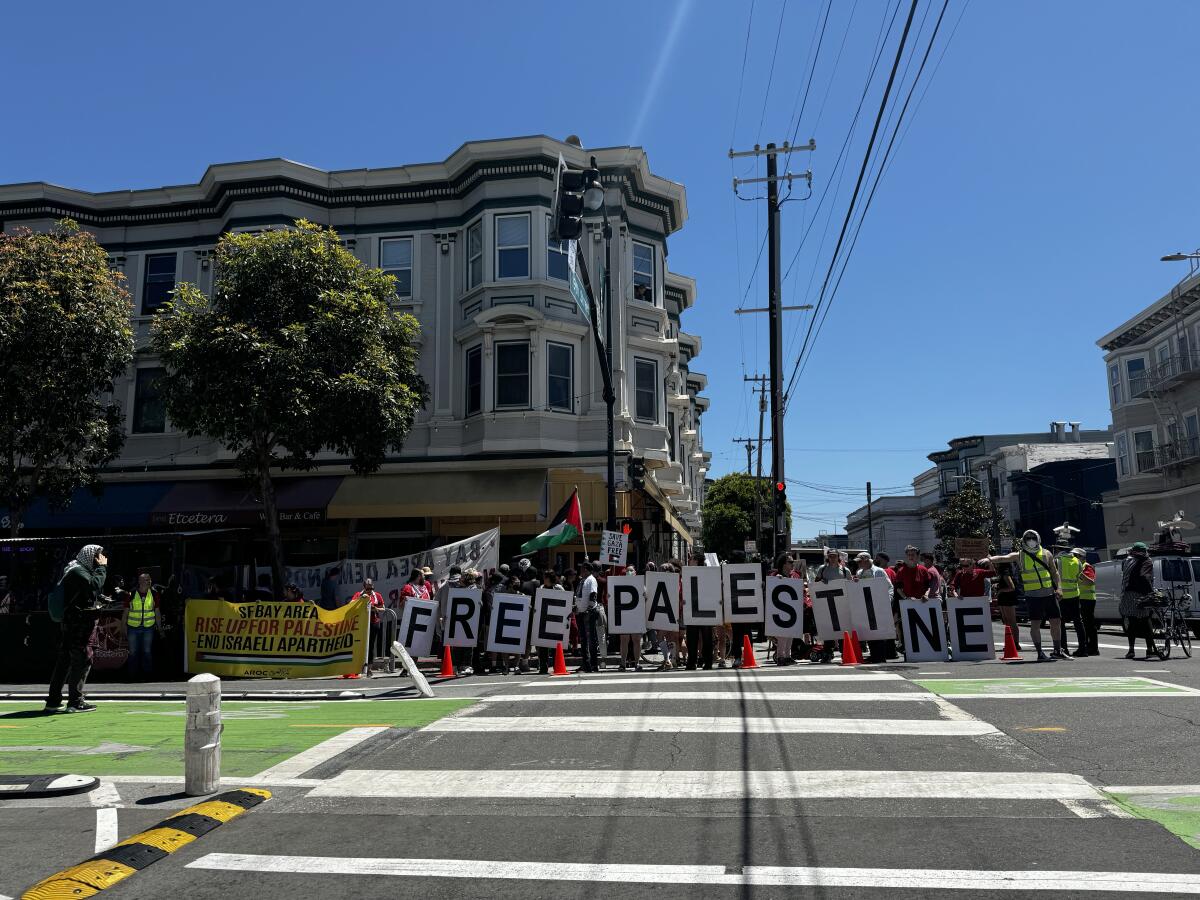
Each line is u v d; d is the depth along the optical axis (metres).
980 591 13.30
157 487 24.34
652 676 11.91
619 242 24.59
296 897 4.48
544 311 23.41
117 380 25.31
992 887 4.36
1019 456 65.94
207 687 6.50
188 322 19.44
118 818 5.87
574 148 24.28
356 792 6.40
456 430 23.84
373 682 12.89
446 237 24.83
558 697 9.87
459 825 5.60
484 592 14.47
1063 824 5.29
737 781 6.38
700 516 55.94
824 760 6.86
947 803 5.77
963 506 59.59
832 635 13.34
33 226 25.33
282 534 24.44
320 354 19.06
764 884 4.49
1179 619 16.28
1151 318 38.72
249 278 19.36
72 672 10.57
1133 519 40.75
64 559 14.77
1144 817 5.38
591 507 23.14
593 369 23.95
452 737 8.05
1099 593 23.39
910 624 13.12
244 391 18.61
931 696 9.21
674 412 30.64
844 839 5.13
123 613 14.52
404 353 21.31
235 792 6.32
